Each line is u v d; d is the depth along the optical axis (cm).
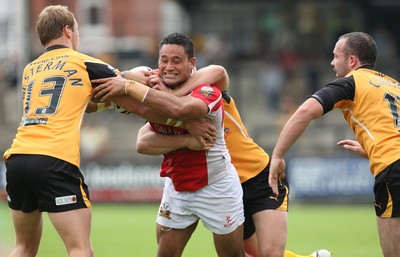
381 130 2789
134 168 7850
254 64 10412
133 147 9506
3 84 9994
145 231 5700
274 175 2781
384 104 2809
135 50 11475
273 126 9294
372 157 2805
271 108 9912
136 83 2734
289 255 3167
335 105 2811
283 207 3017
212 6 10269
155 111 2745
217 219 2864
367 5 9988
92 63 2773
